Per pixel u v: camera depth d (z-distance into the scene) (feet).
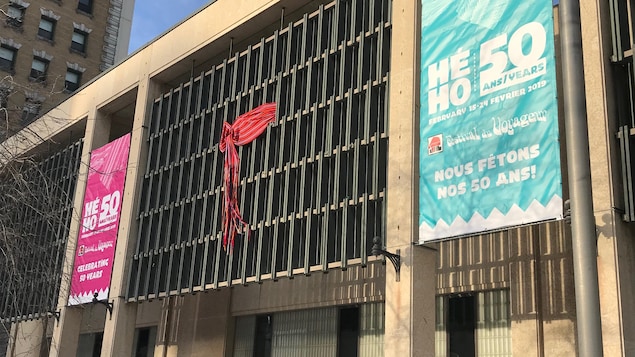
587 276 21.35
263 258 57.36
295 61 61.41
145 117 79.05
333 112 55.31
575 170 22.45
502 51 42.88
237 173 62.59
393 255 45.03
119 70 87.81
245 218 60.08
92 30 159.53
